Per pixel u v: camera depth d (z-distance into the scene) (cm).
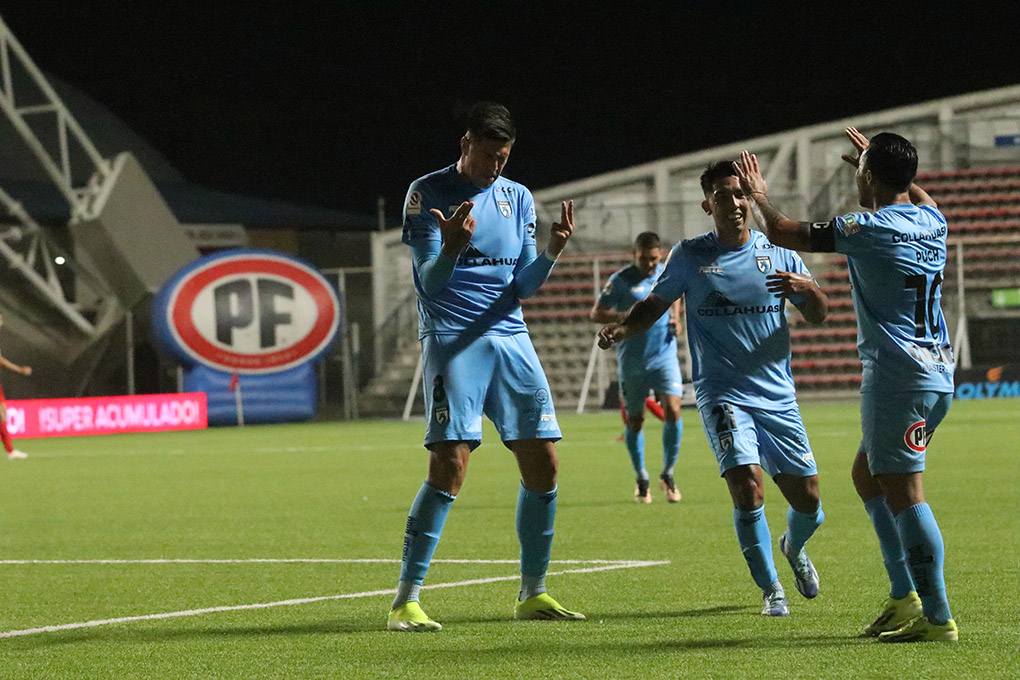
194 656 1169
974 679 1006
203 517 2534
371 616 1379
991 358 7694
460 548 1962
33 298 7550
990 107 8712
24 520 2531
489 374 1338
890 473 1170
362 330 7981
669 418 2583
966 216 8325
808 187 8569
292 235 9088
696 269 1416
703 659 1107
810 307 1413
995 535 1948
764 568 1338
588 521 2280
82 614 1425
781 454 1392
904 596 1212
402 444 4950
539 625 1302
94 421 6419
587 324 7975
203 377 6694
